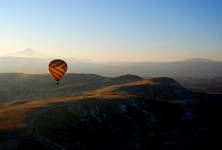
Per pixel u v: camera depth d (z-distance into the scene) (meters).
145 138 88.50
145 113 101.12
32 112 78.81
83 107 89.19
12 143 57.59
